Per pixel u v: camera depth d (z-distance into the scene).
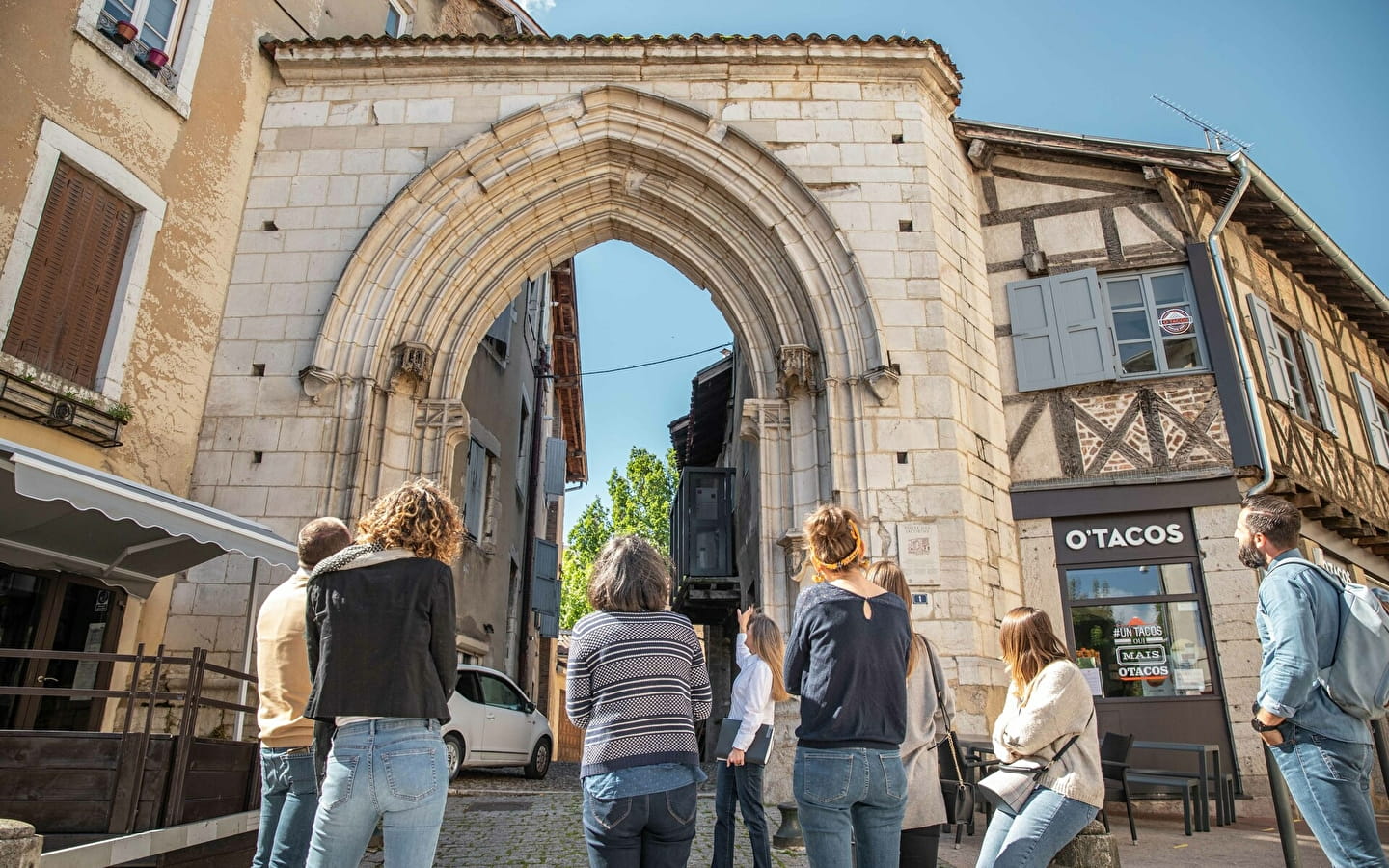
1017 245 10.52
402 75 10.37
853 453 8.92
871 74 10.36
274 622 3.46
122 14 8.55
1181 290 9.93
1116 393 9.70
